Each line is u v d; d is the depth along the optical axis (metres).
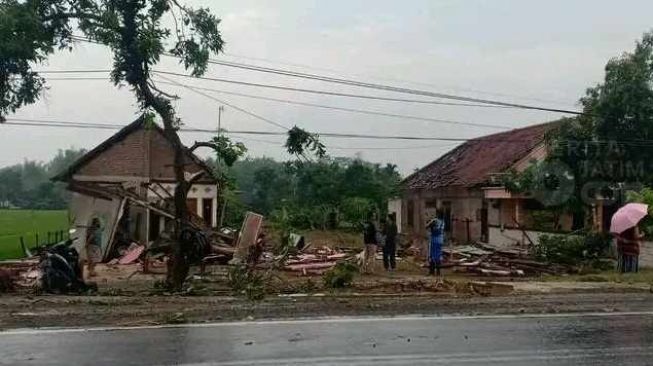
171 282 14.30
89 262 18.91
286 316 10.28
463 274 20.36
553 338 8.91
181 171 14.67
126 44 14.12
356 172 48.56
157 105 14.52
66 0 14.03
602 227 25.25
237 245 23.25
